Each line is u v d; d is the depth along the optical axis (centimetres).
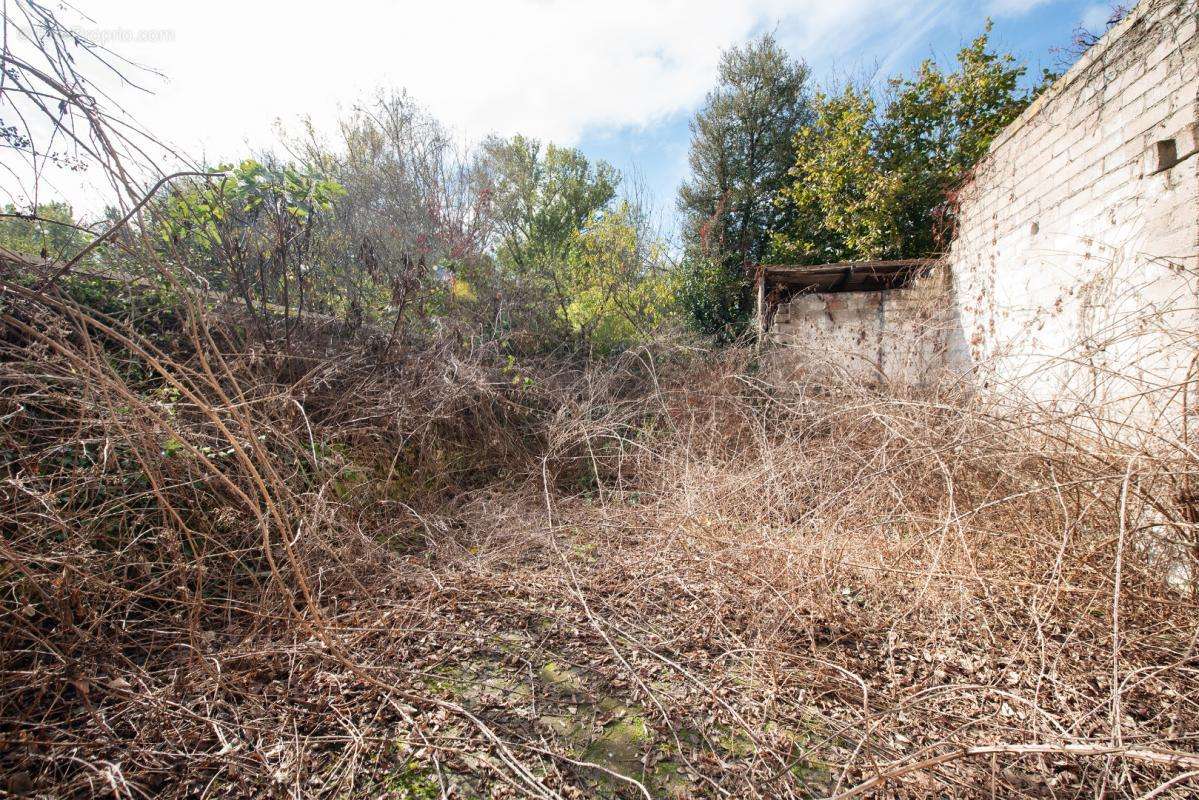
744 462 422
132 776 171
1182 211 282
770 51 1505
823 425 415
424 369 470
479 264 754
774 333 730
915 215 1065
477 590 296
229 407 200
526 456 508
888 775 150
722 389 538
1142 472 220
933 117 1080
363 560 308
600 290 959
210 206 344
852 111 1117
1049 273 416
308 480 332
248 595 272
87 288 311
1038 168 436
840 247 1241
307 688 217
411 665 234
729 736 194
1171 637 217
